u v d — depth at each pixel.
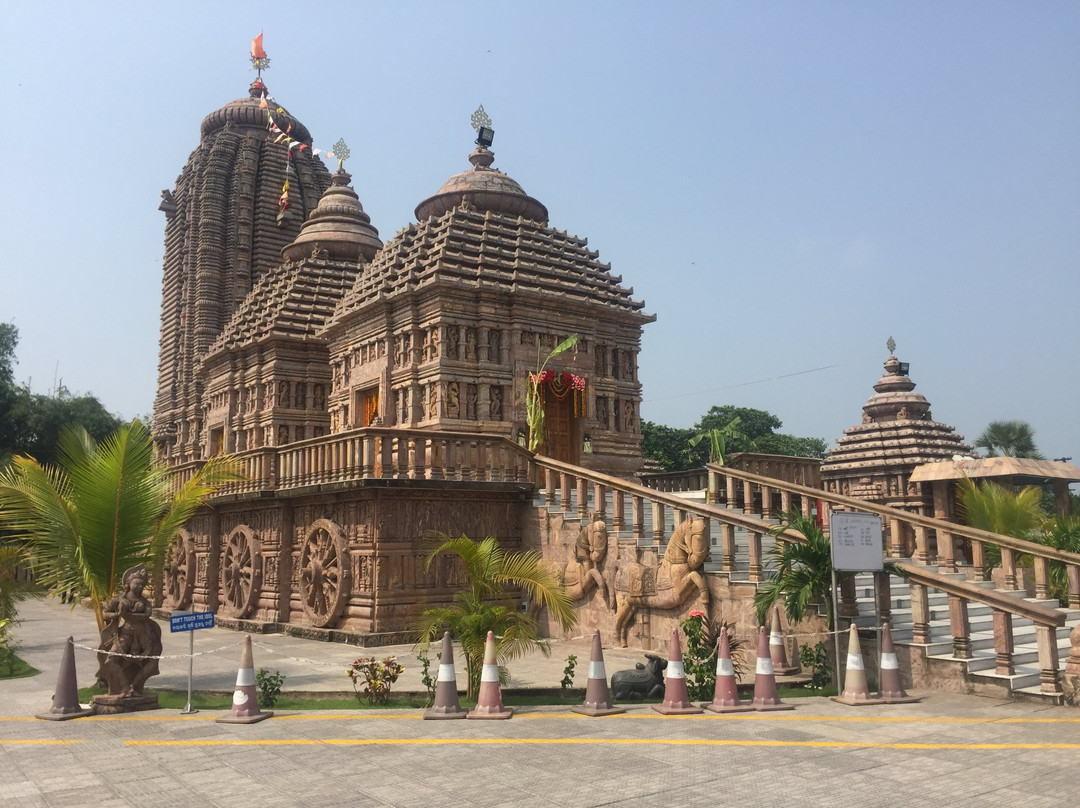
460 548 13.20
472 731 10.55
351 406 28.23
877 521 13.22
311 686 13.59
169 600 29.12
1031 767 8.59
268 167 51.16
